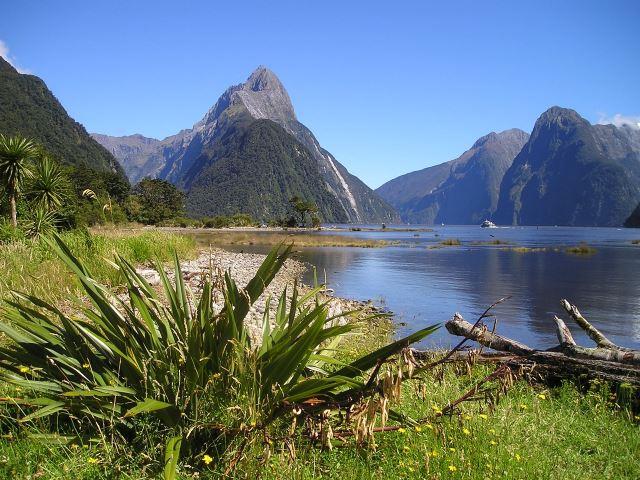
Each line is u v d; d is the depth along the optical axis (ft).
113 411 9.67
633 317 46.26
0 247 40.29
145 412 9.73
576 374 17.70
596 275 85.61
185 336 10.44
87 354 10.92
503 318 45.29
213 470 9.07
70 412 10.08
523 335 38.24
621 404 16.17
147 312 10.74
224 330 10.46
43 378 10.81
